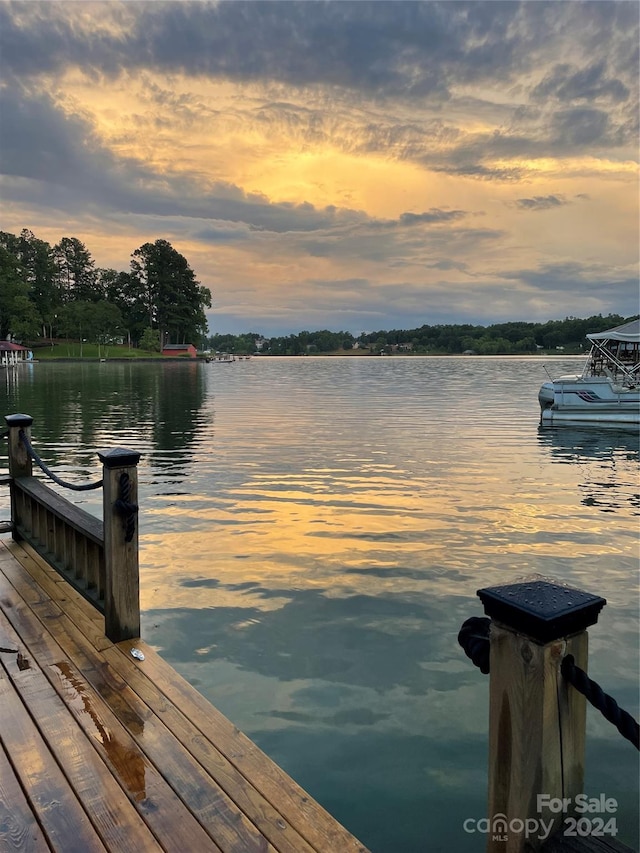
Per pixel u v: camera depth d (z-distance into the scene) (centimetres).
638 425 1789
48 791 226
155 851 197
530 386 4181
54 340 10788
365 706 358
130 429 1783
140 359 9788
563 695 131
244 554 637
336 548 659
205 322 12219
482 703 361
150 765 240
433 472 1120
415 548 660
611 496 925
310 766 305
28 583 439
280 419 2080
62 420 2039
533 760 131
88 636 355
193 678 389
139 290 11594
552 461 1253
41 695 291
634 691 379
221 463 1205
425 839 260
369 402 2848
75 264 11644
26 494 518
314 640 442
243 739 257
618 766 312
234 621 474
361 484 1004
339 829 206
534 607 128
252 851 197
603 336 2039
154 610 495
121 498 343
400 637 447
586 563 617
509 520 780
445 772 301
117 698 289
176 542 680
